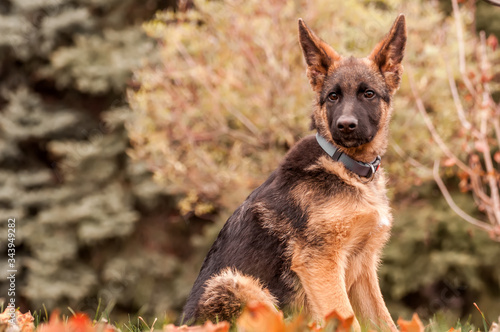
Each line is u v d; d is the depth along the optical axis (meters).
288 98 11.19
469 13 11.85
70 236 16.62
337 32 11.46
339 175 5.11
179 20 12.06
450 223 14.27
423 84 11.00
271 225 5.12
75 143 17.38
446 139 11.45
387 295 15.02
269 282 5.05
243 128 12.23
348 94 5.31
